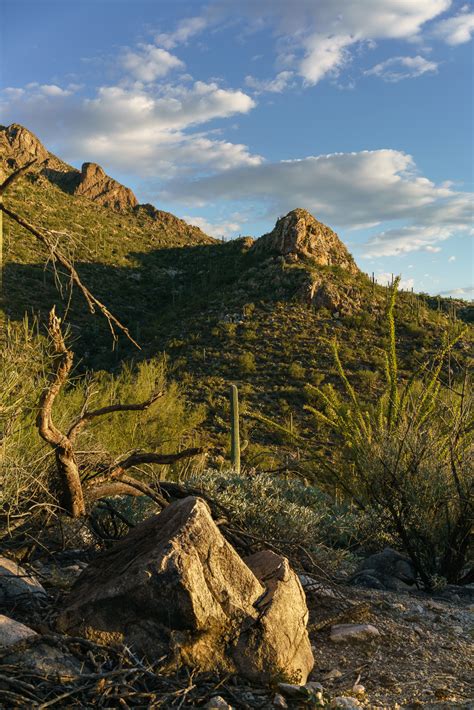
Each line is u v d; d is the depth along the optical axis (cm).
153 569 320
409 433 714
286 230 7856
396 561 657
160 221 15850
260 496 585
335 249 7819
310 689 312
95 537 480
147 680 296
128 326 7306
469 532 661
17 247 7488
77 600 338
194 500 368
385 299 6600
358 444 845
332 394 1012
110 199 15712
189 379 4956
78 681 278
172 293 9481
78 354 5653
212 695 296
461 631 454
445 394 843
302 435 3222
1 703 252
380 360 5206
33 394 432
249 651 326
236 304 6631
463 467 687
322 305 6419
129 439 1008
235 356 5422
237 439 1142
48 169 15975
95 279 9525
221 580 336
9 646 289
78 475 441
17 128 17050
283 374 5081
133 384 1323
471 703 320
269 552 408
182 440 1315
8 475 406
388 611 480
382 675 363
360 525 737
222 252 12062
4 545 431
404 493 662
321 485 949
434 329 5756
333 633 421
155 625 317
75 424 455
